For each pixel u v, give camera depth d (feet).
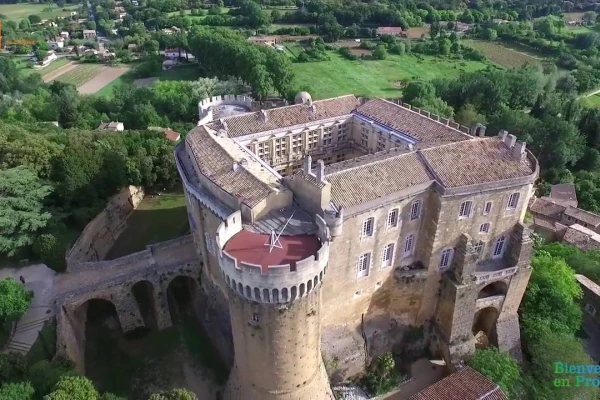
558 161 441.68
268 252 167.73
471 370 223.30
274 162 300.40
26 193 268.82
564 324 260.83
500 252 250.16
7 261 261.65
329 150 319.27
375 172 216.54
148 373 233.14
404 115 295.69
